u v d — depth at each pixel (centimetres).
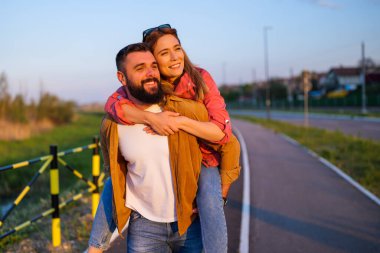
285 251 531
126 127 263
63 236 589
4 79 2667
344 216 695
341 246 550
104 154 287
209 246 255
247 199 825
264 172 1144
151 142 257
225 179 276
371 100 5612
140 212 272
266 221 667
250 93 11300
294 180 1022
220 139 259
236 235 594
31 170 1388
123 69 257
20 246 556
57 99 3828
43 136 2673
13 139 2370
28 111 3269
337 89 8006
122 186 277
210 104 271
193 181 259
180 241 271
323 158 1408
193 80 272
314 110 6269
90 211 725
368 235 594
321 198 828
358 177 1073
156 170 260
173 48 269
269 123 3600
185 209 260
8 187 1192
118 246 529
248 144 1892
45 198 988
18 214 758
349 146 1681
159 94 258
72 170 605
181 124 251
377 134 2383
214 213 258
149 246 273
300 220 673
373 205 768
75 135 2936
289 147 1758
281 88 9075
